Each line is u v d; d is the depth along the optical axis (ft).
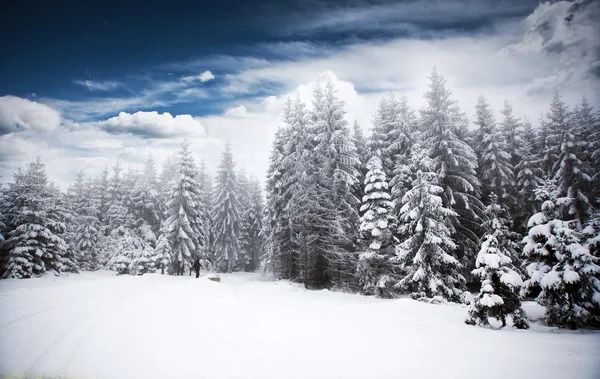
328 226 73.87
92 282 52.54
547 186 41.86
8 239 83.97
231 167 148.05
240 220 153.99
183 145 118.83
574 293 36.27
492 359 21.35
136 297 39.58
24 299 33.76
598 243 39.14
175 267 111.55
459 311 42.57
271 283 74.49
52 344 20.59
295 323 31.09
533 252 40.75
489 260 35.19
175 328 26.17
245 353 21.01
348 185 76.69
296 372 18.08
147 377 16.47
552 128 82.23
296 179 82.17
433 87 76.28
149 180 163.53
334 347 23.29
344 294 64.59
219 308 36.88
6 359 17.74
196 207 120.88
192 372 17.34
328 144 79.61
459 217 72.18
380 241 65.41
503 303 33.78
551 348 24.43
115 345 21.09
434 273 58.80
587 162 76.64
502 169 80.43
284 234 86.28
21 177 91.97
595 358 21.65
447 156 72.13
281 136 102.06
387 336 27.20
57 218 98.48
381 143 85.25
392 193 77.15
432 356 21.76
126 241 110.63
